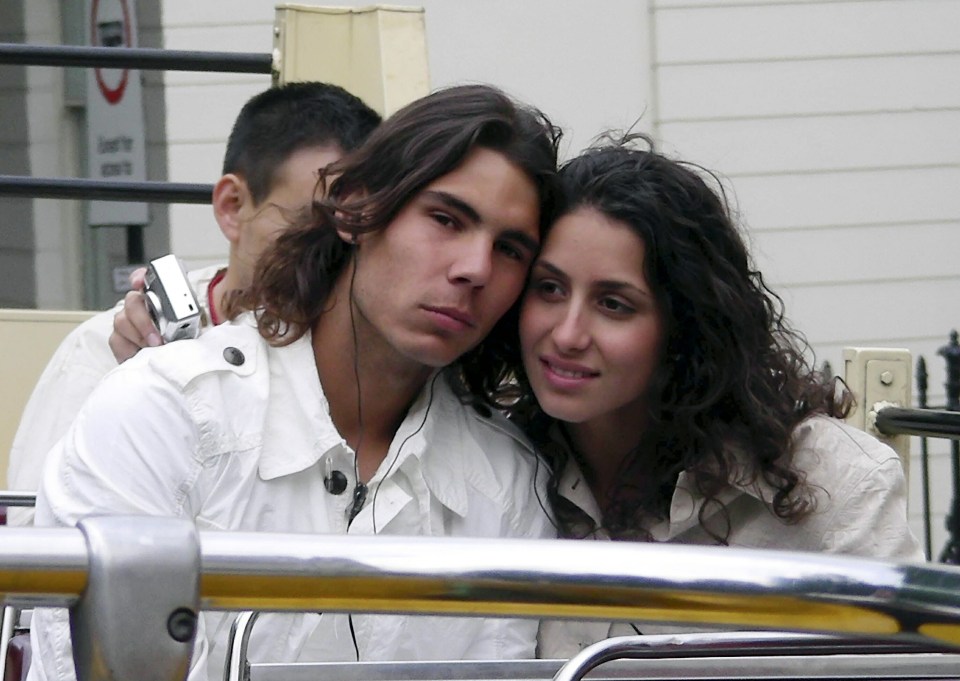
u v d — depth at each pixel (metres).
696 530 5.42
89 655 2.66
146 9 13.88
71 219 14.60
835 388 5.75
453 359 4.89
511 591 2.84
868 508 5.19
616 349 5.11
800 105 14.27
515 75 13.84
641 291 5.09
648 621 2.89
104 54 8.95
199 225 13.80
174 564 2.69
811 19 14.20
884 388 7.54
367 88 8.70
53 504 4.45
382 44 8.65
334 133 6.68
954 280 14.51
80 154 14.52
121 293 13.73
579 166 5.16
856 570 2.91
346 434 5.00
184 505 4.52
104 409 4.54
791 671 3.71
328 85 6.98
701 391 5.28
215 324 6.76
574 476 5.51
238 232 6.83
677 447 5.39
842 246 14.43
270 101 6.92
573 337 5.07
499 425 5.39
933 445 14.09
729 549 2.93
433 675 3.83
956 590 2.91
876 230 14.45
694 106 14.12
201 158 13.91
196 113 13.88
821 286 14.45
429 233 4.79
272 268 4.96
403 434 4.94
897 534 5.17
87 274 14.62
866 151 14.35
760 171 14.28
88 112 14.08
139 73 13.89
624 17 13.92
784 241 14.38
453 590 2.82
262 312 4.97
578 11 13.84
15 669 4.96
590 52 13.88
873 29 14.26
